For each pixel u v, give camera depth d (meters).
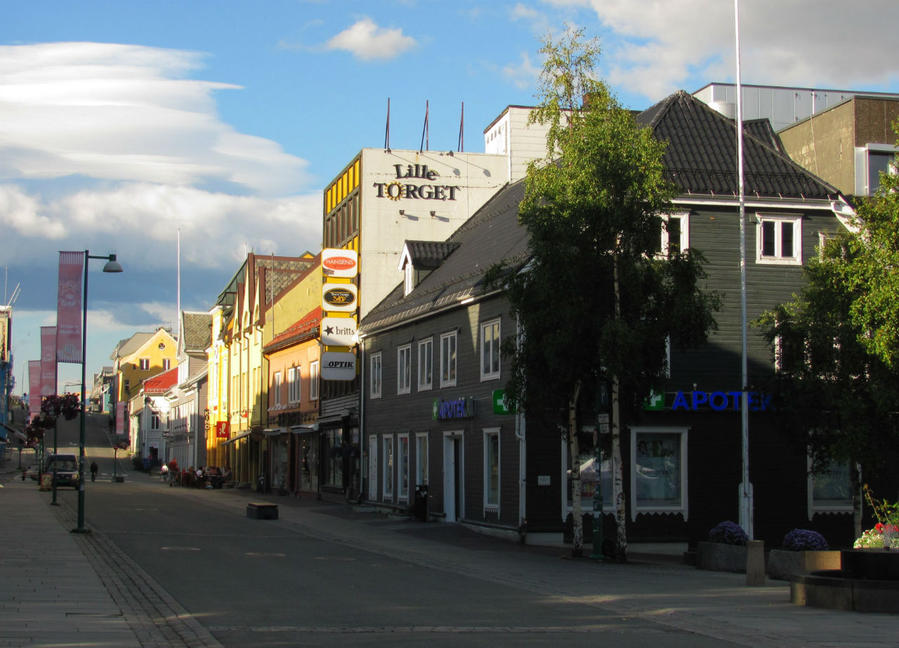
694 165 31.47
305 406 54.41
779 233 31.16
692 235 30.62
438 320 35.84
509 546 27.69
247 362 70.19
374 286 45.53
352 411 45.69
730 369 30.30
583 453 29.11
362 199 45.84
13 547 23.45
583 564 22.95
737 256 30.84
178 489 65.75
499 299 30.62
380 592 17.03
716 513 29.86
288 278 68.44
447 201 46.66
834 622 13.93
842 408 23.31
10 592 15.65
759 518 29.92
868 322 22.67
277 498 53.28
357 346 45.00
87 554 22.36
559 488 28.89
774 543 29.88
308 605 15.16
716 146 32.44
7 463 113.06
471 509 32.56
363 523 35.38
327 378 44.38
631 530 29.33
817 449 25.62
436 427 35.69
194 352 102.69
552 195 23.45
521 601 16.20
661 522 29.52
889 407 22.97
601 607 15.65
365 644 11.67
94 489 61.12
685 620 14.14
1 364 122.50
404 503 38.81
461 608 15.19
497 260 31.95
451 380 34.50
